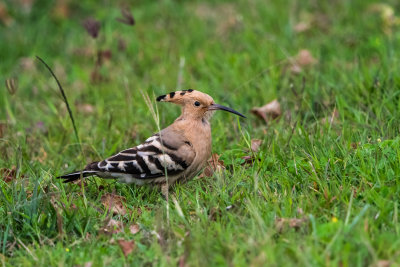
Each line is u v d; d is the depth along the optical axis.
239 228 7.95
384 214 7.91
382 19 16.39
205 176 9.76
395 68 12.78
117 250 7.98
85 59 17.25
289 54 15.16
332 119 11.15
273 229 7.80
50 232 8.49
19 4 20.30
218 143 11.48
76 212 8.81
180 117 9.95
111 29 18.59
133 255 7.84
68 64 17.00
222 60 15.56
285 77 13.69
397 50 14.51
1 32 19.19
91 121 13.34
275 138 10.93
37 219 8.76
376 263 6.82
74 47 17.98
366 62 14.25
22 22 19.88
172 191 10.01
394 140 9.61
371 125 10.93
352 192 8.05
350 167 9.38
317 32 16.80
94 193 10.00
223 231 7.87
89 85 15.27
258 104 12.98
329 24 17.12
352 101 12.27
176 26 18.53
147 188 9.89
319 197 8.70
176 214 8.59
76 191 10.03
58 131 12.79
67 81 15.95
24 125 13.53
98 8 20.61
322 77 13.33
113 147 11.63
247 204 8.36
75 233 8.53
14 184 9.57
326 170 9.08
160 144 9.62
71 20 20.14
